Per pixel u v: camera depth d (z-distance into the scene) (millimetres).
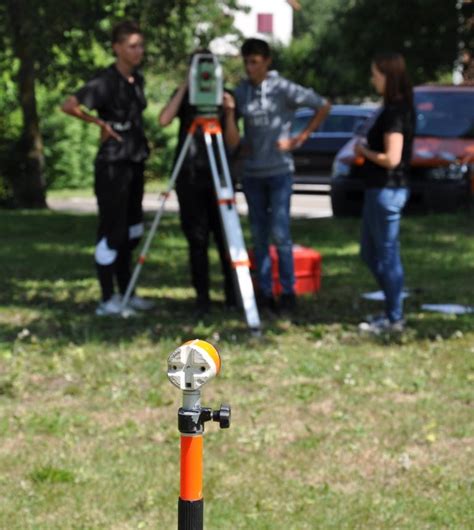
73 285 10641
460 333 8242
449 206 15703
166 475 5355
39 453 5645
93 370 7227
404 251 12766
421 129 16547
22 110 20828
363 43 22406
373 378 7047
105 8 16922
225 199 8516
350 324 8750
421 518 4852
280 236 9039
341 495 5102
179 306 9539
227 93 8758
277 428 6047
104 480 5285
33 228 15875
